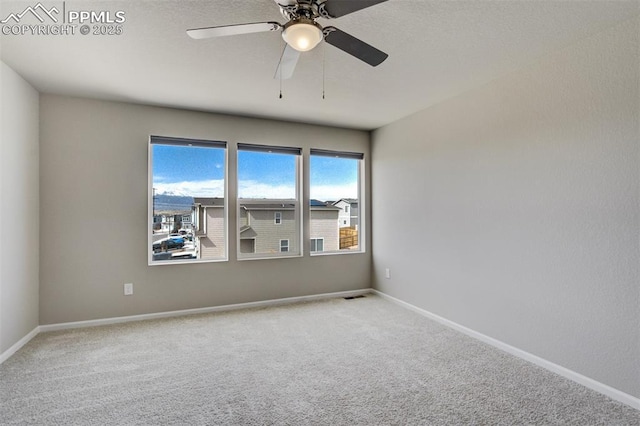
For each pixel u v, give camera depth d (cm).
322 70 264
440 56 240
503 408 192
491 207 283
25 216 282
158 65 255
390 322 339
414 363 248
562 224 228
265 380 223
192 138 366
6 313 253
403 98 329
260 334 305
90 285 325
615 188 200
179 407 192
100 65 254
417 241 373
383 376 229
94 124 328
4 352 250
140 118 345
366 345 281
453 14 189
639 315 190
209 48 229
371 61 194
